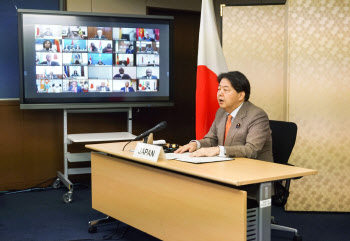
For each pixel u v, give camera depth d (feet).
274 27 13.12
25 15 13.87
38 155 15.30
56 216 11.97
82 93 14.58
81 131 15.90
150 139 8.64
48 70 14.19
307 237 10.20
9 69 14.78
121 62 14.93
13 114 14.84
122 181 9.51
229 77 8.75
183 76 18.26
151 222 8.52
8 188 14.90
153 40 15.23
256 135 8.40
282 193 9.22
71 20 14.34
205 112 11.51
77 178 16.05
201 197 7.10
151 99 15.35
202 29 11.60
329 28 11.86
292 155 12.06
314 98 11.98
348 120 11.96
